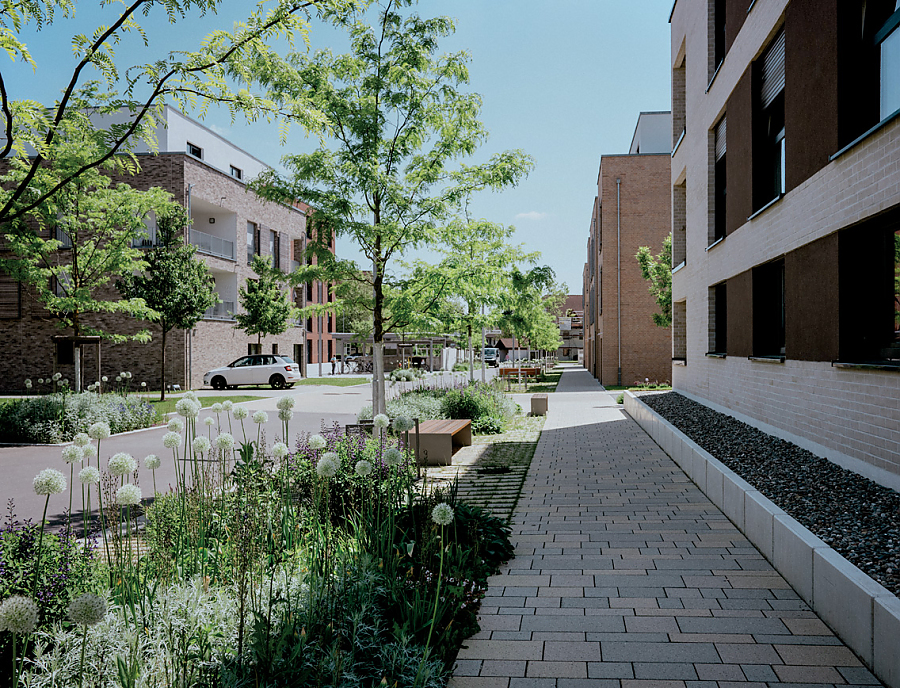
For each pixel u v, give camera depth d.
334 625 2.95
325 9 5.42
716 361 12.19
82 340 15.52
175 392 24.84
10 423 11.57
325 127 5.69
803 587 3.95
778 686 2.91
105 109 5.26
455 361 55.78
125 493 3.23
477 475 8.25
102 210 15.20
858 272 6.30
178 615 2.86
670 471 8.38
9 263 13.30
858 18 6.19
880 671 2.95
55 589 2.92
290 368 27.62
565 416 15.69
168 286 18.52
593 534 5.53
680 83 17.22
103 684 2.34
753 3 9.36
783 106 8.89
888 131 5.38
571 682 2.99
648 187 27.28
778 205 8.24
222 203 28.98
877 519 4.41
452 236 9.70
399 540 4.37
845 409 6.23
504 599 4.07
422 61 8.72
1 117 4.84
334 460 3.78
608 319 27.75
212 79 4.92
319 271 8.86
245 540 2.96
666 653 3.27
